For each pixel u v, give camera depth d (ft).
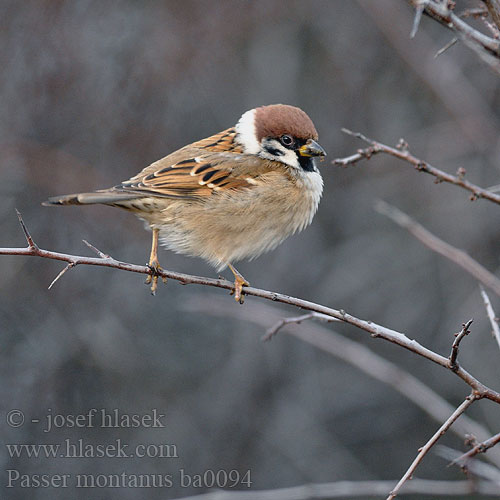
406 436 47.09
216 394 45.24
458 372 18.97
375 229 48.83
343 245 48.39
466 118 44.62
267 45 48.67
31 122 42.22
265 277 47.16
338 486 29.68
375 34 50.01
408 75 49.55
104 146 42.88
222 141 27.91
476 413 45.44
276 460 44.62
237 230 26.68
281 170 27.45
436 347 46.09
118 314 44.11
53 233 42.37
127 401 43.65
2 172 41.52
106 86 43.14
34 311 42.65
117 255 43.57
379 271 47.93
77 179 41.73
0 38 42.11
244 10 46.06
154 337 45.09
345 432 46.93
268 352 46.24
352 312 47.16
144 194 24.89
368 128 49.32
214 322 46.47
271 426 45.21
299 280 47.32
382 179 48.78
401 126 49.19
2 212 42.11
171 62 43.98
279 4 46.83
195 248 26.61
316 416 45.75
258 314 38.17
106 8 43.52
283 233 27.96
